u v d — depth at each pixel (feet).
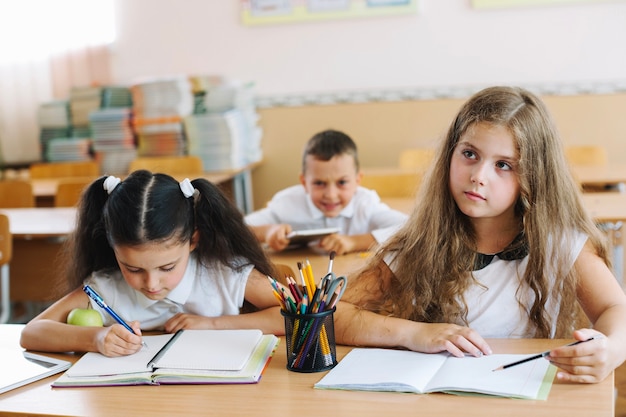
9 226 9.60
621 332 4.18
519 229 4.91
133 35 15.97
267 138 15.81
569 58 14.23
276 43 15.44
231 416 3.76
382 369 4.18
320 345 4.30
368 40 14.99
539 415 3.58
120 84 15.64
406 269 5.05
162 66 15.94
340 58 15.19
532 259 4.81
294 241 7.84
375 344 4.64
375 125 15.23
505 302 4.92
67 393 4.19
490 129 4.60
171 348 4.58
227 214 5.28
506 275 4.94
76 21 15.85
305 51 15.33
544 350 4.42
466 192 4.65
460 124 4.78
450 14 14.55
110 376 4.28
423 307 4.99
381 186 10.69
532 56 14.34
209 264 5.30
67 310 5.17
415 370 4.12
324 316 4.27
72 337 4.78
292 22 15.28
